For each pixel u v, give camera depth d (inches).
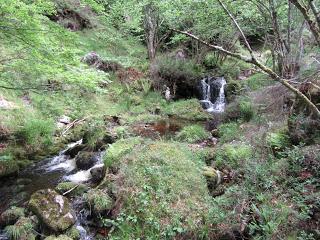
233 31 441.1
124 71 542.0
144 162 222.2
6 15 193.0
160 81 535.2
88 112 427.5
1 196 245.0
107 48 591.8
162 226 175.6
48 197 207.5
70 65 231.0
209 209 181.5
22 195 244.7
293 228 153.5
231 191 190.1
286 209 160.6
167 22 542.9
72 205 215.6
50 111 389.7
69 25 554.3
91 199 204.8
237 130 320.8
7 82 254.5
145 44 689.0
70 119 399.5
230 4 335.9
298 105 222.4
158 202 190.9
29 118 355.9
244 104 381.1
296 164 191.9
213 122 422.9
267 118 264.2
